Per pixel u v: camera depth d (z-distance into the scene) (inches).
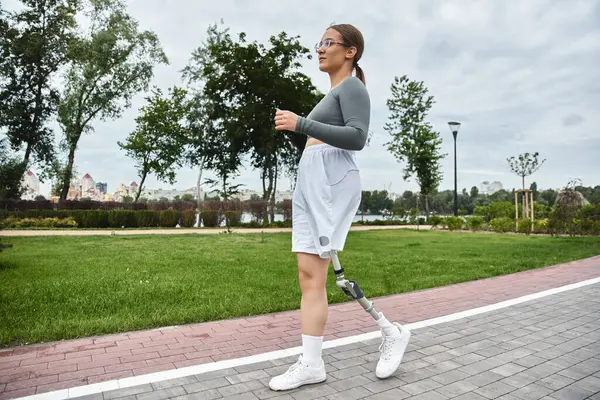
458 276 253.8
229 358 116.6
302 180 98.1
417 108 1352.1
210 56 1123.3
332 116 96.6
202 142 1155.9
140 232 684.1
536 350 123.3
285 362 113.3
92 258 323.0
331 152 96.5
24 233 626.5
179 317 154.5
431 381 100.3
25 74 1106.1
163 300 183.8
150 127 1428.4
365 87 97.0
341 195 95.7
